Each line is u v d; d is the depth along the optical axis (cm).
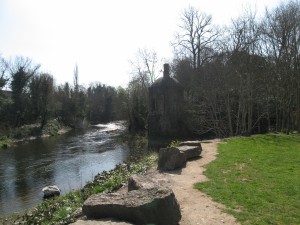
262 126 3681
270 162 1351
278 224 712
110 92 9412
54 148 3669
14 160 2895
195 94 4125
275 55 3125
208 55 4394
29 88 5762
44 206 1356
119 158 2883
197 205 848
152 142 4078
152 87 4531
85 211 668
